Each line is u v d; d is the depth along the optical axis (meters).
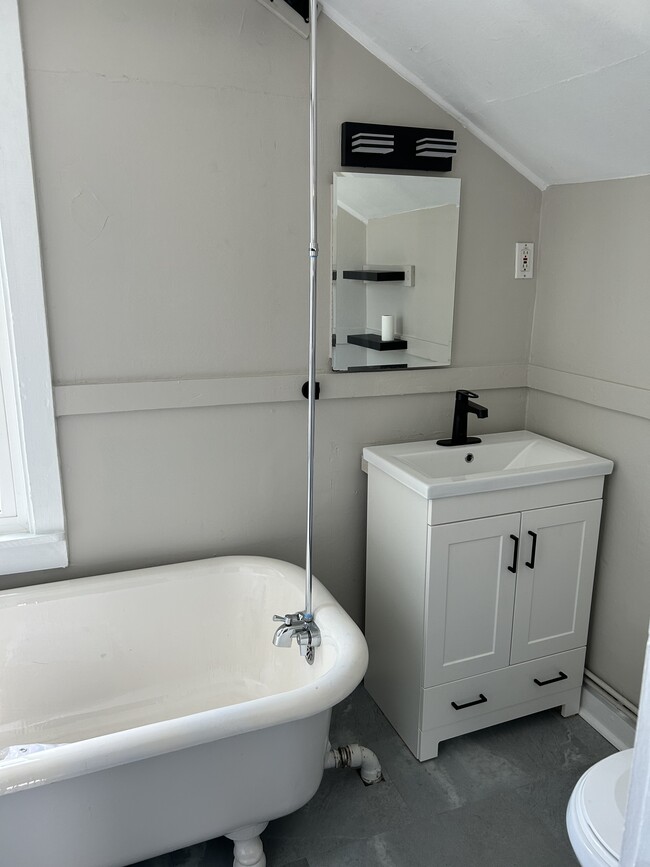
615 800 1.32
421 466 2.11
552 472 1.92
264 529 2.18
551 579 2.03
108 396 1.87
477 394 2.34
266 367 2.05
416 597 1.92
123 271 1.84
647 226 1.88
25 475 1.88
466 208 2.17
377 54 1.97
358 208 2.03
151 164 1.81
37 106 1.68
